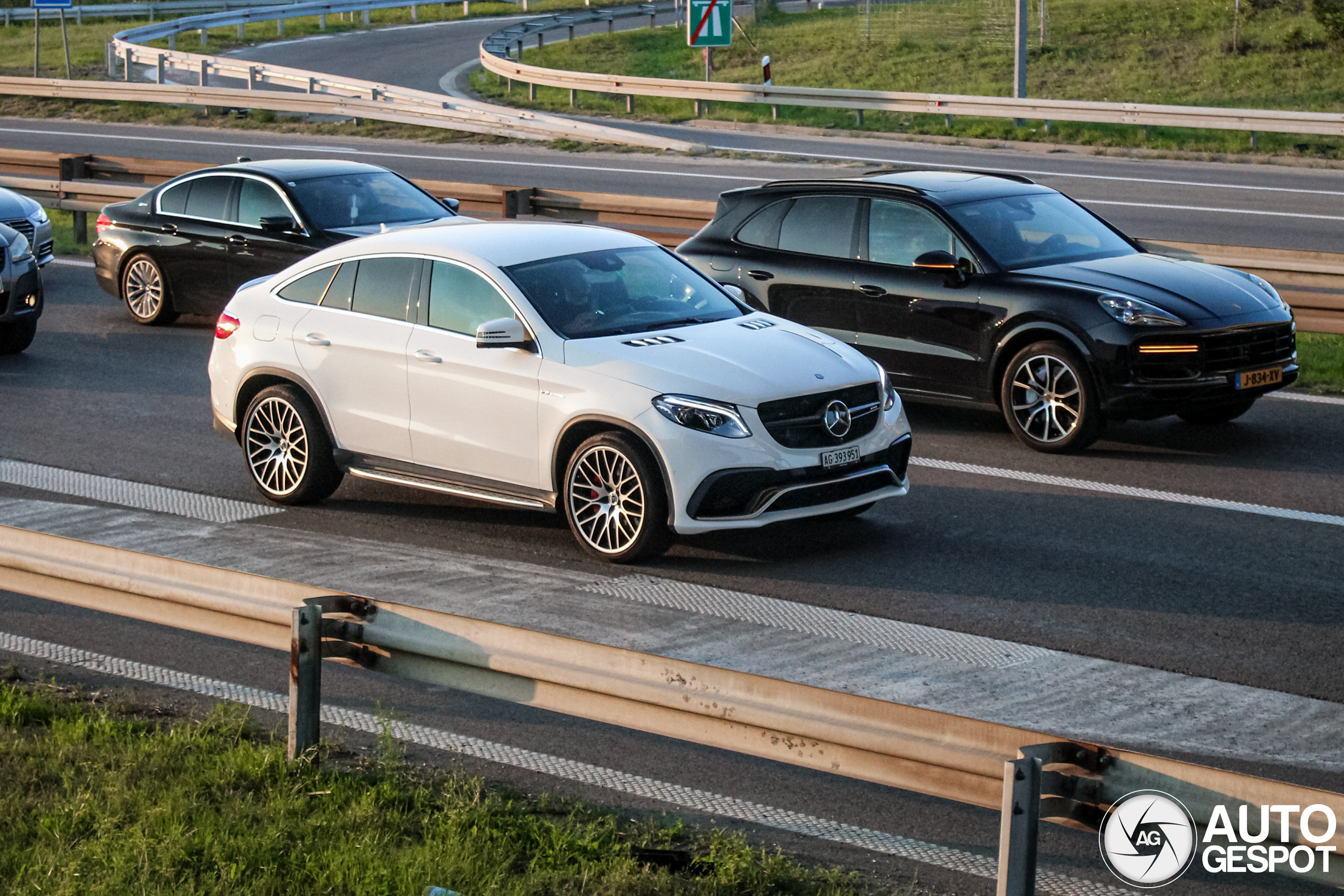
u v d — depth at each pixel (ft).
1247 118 114.62
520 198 75.31
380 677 28.37
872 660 28.40
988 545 36.04
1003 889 16.20
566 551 36.11
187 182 64.80
